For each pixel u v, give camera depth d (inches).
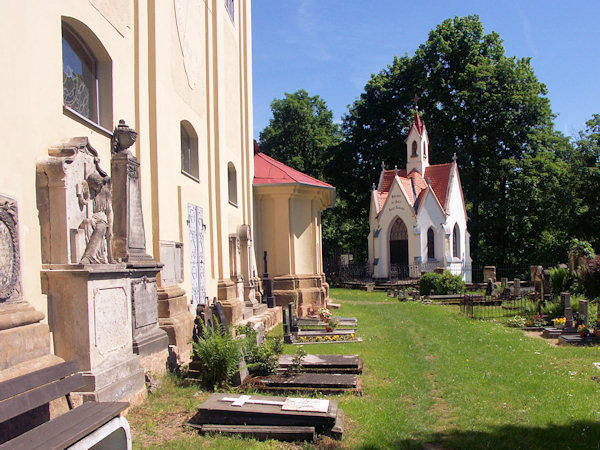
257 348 366.0
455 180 1594.5
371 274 1534.2
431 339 543.5
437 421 281.9
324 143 2000.5
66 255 247.1
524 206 1622.8
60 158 246.7
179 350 378.0
